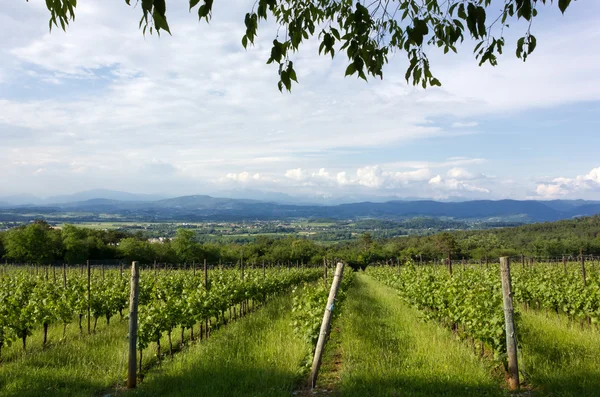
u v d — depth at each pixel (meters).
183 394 5.61
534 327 8.91
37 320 9.00
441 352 7.05
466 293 9.02
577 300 10.22
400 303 15.94
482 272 16.92
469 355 6.89
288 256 68.12
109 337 9.34
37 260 50.84
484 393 5.46
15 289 13.70
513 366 5.77
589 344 7.25
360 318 11.16
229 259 66.12
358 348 7.71
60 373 6.66
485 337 6.86
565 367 6.04
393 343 8.31
